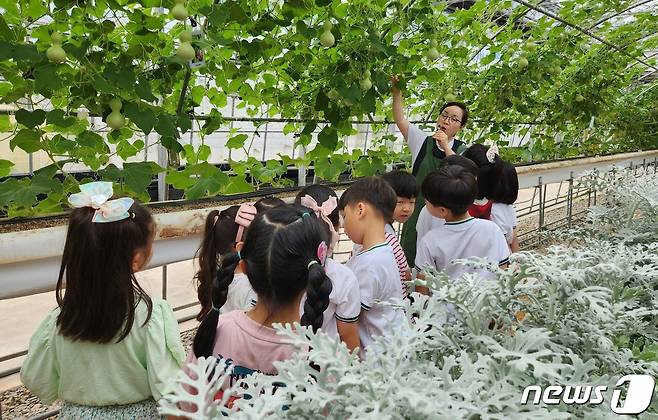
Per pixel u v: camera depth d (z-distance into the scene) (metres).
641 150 8.23
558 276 1.16
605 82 6.32
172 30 2.71
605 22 5.86
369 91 3.12
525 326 1.22
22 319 3.56
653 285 1.64
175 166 2.91
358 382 0.83
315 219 1.31
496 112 5.27
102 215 1.30
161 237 2.43
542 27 4.82
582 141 7.62
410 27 3.47
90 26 2.23
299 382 0.90
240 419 0.81
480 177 2.64
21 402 2.58
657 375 1.12
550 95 6.02
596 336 1.11
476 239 2.03
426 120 4.91
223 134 5.14
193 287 4.22
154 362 1.39
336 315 1.67
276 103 3.47
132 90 2.30
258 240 1.25
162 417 1.48
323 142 3.35
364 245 1.92
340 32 2.90
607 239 2.28
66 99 2.61
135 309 1.40
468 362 0.95
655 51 7.86
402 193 2.37
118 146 2.87
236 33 2.71
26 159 4.18
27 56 2.01
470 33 4.23
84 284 1.32
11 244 2.02
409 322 1.16
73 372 1.40
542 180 5.16
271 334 1.26
